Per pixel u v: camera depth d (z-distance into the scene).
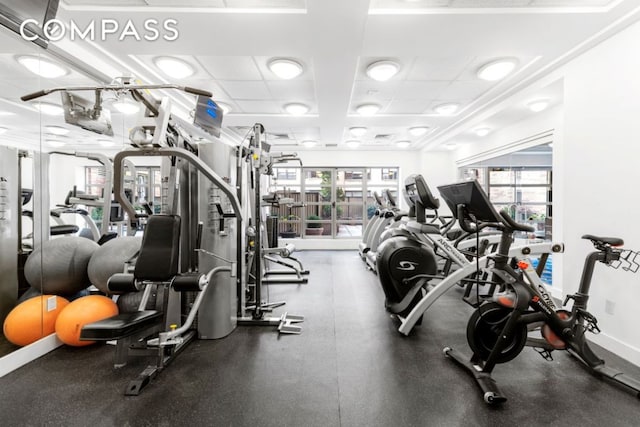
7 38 2.34
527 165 4.62
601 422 1.61
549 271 4.26
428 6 2.21
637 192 2.23
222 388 1.91
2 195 2.59
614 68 2.42
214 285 2.62
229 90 3.80
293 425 1.60
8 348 2.31
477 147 5.97
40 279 2.66
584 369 2.12
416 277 2.72
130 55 2.84
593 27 2.37
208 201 2.63
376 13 2.22
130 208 2.00
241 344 2.52
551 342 1.99
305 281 4.54
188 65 3.12
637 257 2.21
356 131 5.77
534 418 1.64
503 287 2.20
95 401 1.79
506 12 2.20
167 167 2.45
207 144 2.69
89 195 3.67
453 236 4.31
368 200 8.05
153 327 2.09
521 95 3.71
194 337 2.62
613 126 2.42
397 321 2.94
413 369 2.13
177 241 2.23
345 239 7.82
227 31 2.43
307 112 4.68
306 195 8.02
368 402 1.77
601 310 2.48
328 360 2.25
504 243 2.00
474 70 3.24
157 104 1.80
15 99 3.35
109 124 3.41
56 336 2.45
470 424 1.60
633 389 1.82
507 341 1.96
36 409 1.72
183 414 1.68
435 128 5.54
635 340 2.22
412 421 1.62
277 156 3.91
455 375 2.05
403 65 3.13
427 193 2.54
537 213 4.41
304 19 2.27
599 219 2.53
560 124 3.85
